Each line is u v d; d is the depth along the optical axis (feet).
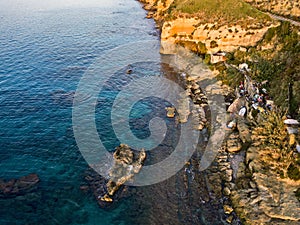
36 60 229.45
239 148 140.56
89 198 118.32
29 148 141.59
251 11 243.60
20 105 172.35
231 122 156.15
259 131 140.77
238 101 169.37
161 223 110.73
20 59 229.25
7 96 179.83
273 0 262.47
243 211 110.22
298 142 123.95
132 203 117.60
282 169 119.44
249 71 190.29
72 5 418.31
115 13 384.47
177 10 266.98
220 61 216.33
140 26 331.36
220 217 111.34
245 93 175.11
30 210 112.16
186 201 118.93
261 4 267.59
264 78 177.99
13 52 240.94
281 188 114.11
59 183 124.06
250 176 123.03
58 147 143.13
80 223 108.78
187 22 253.03
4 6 399.85
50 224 107.65
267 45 208.95
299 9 238.07
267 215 106.42
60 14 367.66
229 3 258.16
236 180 124.98
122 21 348.79
